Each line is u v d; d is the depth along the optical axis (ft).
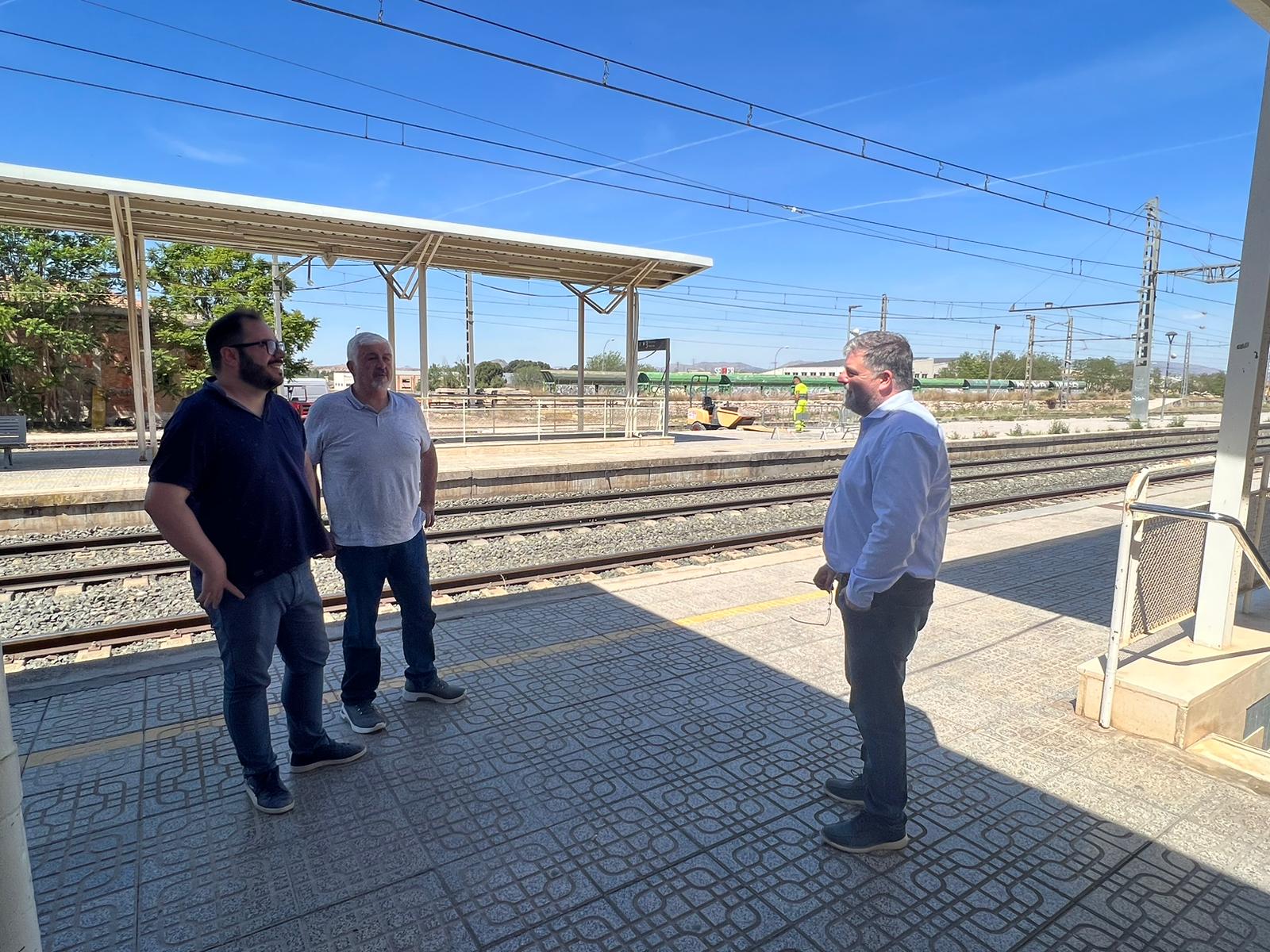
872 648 8.93
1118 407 181.98
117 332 83.35
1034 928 7.98
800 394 81.71
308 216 42.01
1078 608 18.83
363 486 11.74
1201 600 13.88
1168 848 9.34
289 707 10.69
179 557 26.35
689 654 15.60
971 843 9.41
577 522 33.09
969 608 18.90
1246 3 11.44
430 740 11.91
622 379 119.65
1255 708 13.65
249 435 9.34
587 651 15.67
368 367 11.59
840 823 9.51
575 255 52.54
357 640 12.03
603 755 11.46
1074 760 11.41
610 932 7.88
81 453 50.67
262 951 7.57
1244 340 12.92
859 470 8.84
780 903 8.32
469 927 7.93
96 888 8.47
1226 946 7.75
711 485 45.32
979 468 58.80
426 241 47.39
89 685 13.92
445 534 29.94
